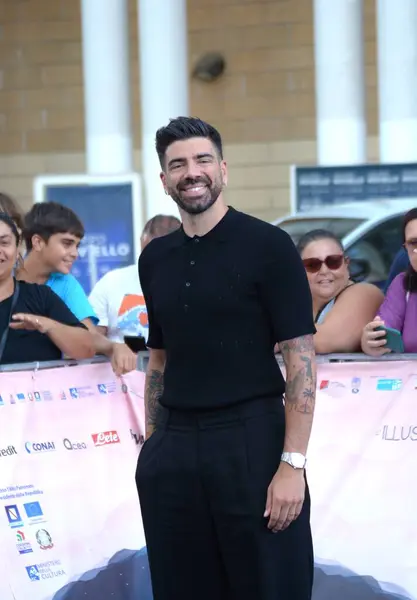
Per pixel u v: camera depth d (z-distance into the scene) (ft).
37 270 22.30
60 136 56.03
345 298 19.83
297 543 15.14
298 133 54.08
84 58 41.78
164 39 39.73
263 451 14.80
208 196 15.01
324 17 39.91
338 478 18.37
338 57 39.88
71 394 18.80
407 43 38.96
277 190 54.39
